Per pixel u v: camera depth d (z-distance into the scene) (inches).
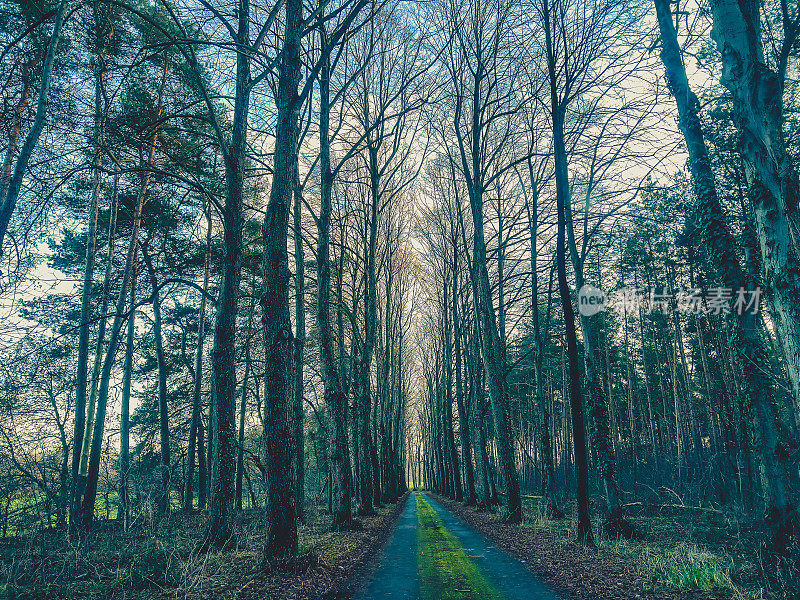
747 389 286.4
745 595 219.8
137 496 601.9
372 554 387.9
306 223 837.2
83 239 779.4
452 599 239.1
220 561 322.0
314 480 1681.8
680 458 861.2
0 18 362.0
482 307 673.0
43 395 540.1
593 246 617.3
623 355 1347.2
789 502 262.2
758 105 246.2
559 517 633.0
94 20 451.2
